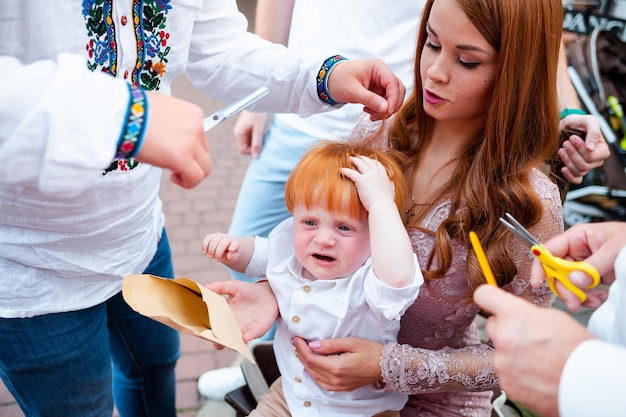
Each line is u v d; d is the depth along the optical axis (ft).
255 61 4.91
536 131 4.33
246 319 4.37
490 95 4.22
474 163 4.36
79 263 4.04
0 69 2.77
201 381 7.72
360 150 4.46
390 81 4.67
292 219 4.78
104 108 2.89
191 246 11.01
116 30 3.77
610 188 7.59
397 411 4.73
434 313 4.68
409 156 4.86
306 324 4.36
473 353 4.49
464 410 4.91
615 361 2.49
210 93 5.21
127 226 4.22
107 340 4.76
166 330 5.51
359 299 4.22
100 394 4.67
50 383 4.32
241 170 13.89
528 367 2.68
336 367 4.15
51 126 2.76
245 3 24.12
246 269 4.78
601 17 7.36
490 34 3.91
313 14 6.38
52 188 2.90
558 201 4.41
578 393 2.49
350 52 6.19
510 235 4.25
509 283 4.39
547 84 4.21
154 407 5.93
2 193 3.62
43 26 3.37
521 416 5.84
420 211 4.62
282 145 6.79
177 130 3.11
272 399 4.84
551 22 4.01
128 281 3.61
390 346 4.30
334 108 5.01
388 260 3.85
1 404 7.56
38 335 4.10
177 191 12.82
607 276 3.27
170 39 4.15
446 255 4.28
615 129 7.41
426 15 4.39
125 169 3.97
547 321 2.72
